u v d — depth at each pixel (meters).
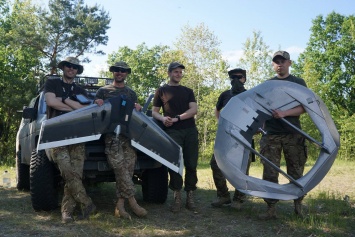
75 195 4.96
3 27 35.06
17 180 7.41
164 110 5.77
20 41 30.38
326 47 40.41
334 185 8.76
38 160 5.32
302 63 42.19
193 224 5.00
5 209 5.68
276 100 5.21
